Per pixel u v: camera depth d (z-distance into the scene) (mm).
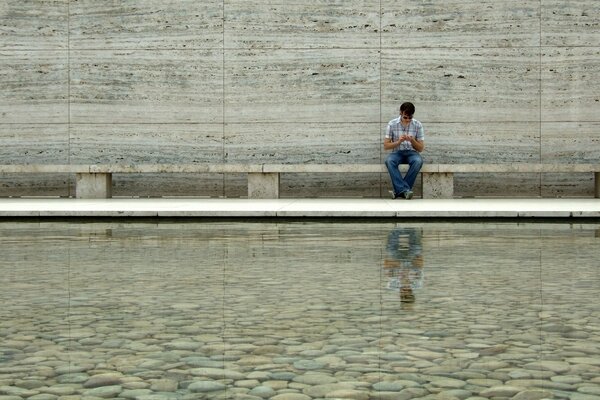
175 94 13367
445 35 13164
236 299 3754
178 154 13406
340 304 3609
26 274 4648
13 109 13445
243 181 13414
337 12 13203
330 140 13281
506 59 13125
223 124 13352
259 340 2871
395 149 12539
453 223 8344
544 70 13094
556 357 2602
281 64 13273
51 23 13383
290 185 13383
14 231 7488
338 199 12492
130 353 2680
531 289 4031
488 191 13211
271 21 13258
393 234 7098
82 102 13414
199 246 6152
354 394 2182
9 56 13406
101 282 4316
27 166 12688
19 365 2521
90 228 7809
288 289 4062
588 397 2148
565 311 3420
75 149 13461
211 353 2674
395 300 3715
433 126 13219
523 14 13078
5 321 3246
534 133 13148
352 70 13227
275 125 13320
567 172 13109
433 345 2777
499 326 3100
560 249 5898
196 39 13312
